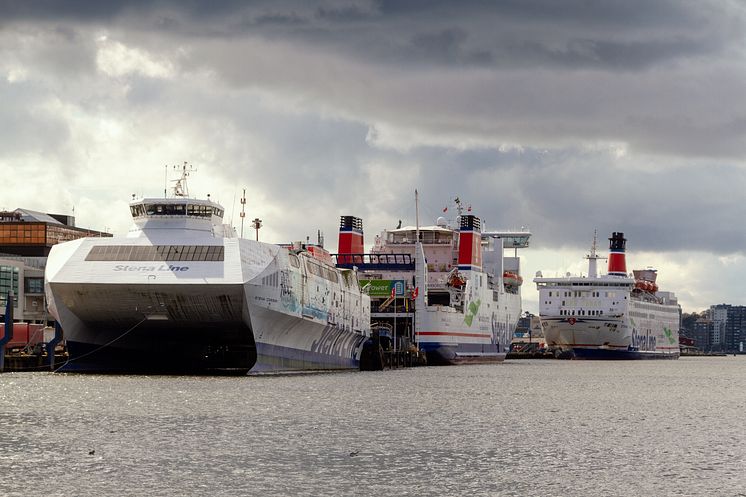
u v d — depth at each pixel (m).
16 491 87.38
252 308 165.75
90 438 110.62
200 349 198.38
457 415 138.62
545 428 128.00
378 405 146.12
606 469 100.88
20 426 117.94
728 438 123.50
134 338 183.38
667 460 106.38
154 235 171.00
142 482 90.94
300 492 88.88
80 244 171.00
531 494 89.94
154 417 126.19
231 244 167.00
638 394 189.75
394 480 93.94
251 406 138.12
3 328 191.62
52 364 189.38
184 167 178.50
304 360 197.75
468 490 90.94
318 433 117.25
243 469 96.62
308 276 188.62
